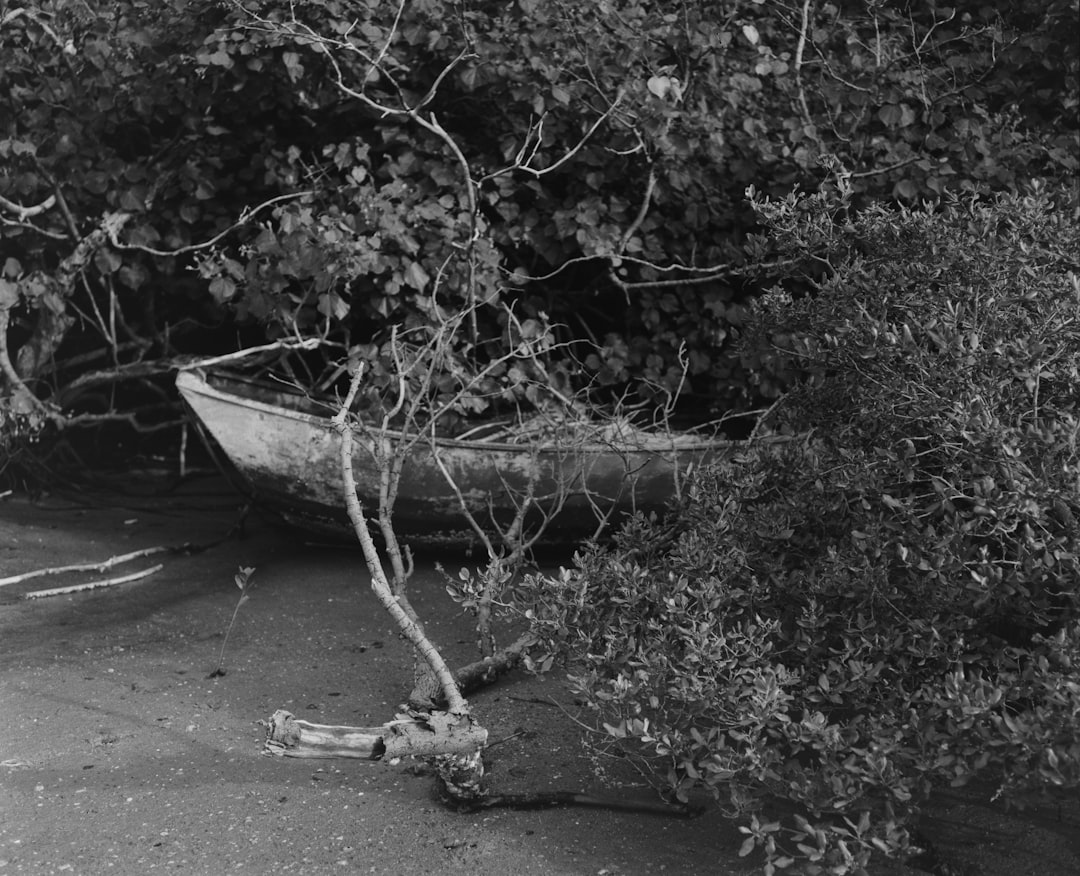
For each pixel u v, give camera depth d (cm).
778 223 392
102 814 331
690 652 304
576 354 644
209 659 448
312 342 563
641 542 393
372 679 431
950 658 296
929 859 298
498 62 567
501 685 420
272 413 516
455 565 550
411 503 523
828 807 292
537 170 599
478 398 564
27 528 601
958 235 350
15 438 629
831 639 337
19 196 614
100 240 600
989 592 278
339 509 533
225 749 374
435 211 568
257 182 621
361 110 590
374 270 553
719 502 379
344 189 571
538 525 538
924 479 338
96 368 704
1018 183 567
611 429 536
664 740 290
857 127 584
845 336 336
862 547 313
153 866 304
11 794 343
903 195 564
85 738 380
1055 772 253
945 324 313
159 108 611
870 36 637
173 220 611
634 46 568
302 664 445
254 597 513
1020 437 290
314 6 565
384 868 302
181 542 587
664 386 582
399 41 586
